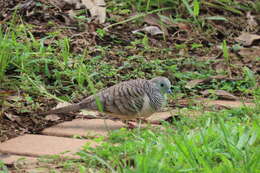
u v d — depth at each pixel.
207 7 17.81
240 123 10.08
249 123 10.05
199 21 17.00
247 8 18.36
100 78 13.19
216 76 13.57
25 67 12.90
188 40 16.03
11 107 11.55
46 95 12.18
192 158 8.02
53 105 11.93
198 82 13.31
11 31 14.23
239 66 14.62
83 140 9.90
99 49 14.24
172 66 13.80
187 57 14.90
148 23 16.33
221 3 17.61
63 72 12.74
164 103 10.91
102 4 16.22
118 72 13.64
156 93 10.68
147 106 10.56
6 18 14.95
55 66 13.25
